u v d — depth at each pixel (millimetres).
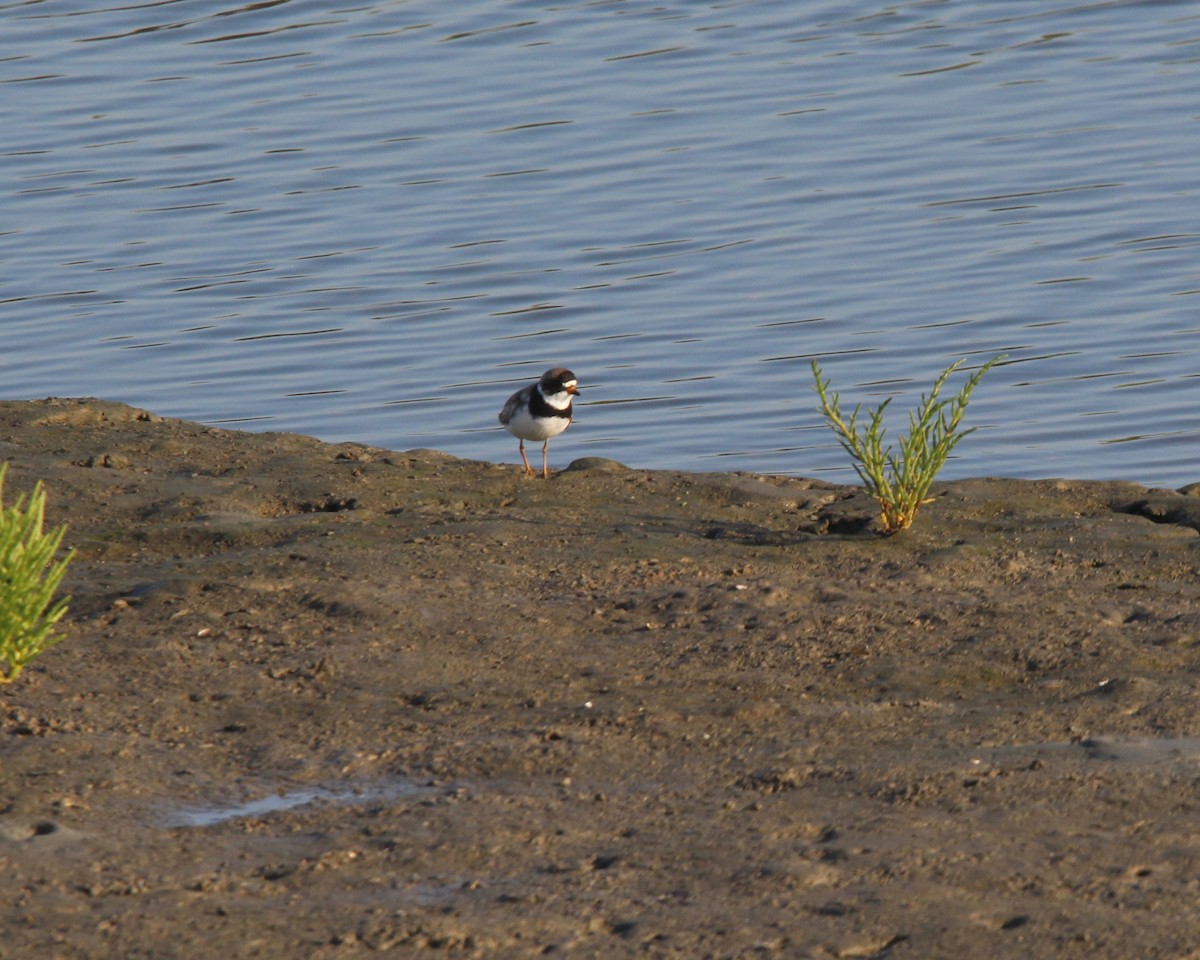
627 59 43562
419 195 35406
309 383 28203
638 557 13078
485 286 31484
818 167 36594
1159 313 29312
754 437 25797
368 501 14836
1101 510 14453
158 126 39094
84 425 17531
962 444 25156
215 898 7922
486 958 7391
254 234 33688
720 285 31359
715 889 7957
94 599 12023
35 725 9836
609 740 9742
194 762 9500
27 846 8344
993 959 7285
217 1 48125
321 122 39281
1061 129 38281
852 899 7809
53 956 7348
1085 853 8180
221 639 11312
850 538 13664
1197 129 37781
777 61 43500
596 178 36188
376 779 9312
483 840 8508
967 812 8680
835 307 30250
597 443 25781
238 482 15289
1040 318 29438
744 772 9281
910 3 48344
